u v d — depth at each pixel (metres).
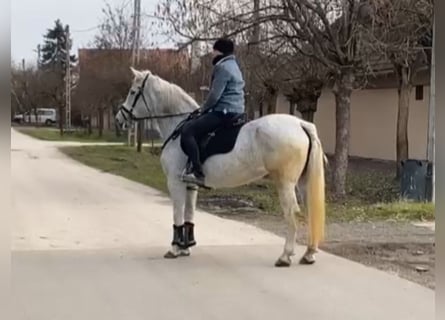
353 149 32.62
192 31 16.38
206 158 8.48
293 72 20.70
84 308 6.61
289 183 8.26
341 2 15.27
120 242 10.22
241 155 8.24
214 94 8.34
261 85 21.33
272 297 7.05
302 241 10.39
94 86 47.12
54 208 14.12
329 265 8.61
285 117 8.38
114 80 41.91
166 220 12.55
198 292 7.25
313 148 8.30
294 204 8.37
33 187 18.44
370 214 13.30
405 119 20.41
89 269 8.31
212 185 8.61
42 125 82.69
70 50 72.62
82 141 50.69
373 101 30.72
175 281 7.73
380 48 15.17
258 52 17.62
